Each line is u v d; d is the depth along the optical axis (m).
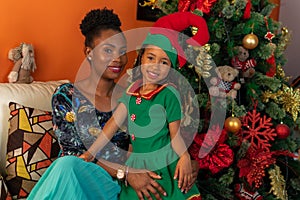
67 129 1.67
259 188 1.96
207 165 1.75
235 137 1.84
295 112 1.91
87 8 2.32
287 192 2.07
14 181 1.75
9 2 2.12
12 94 1.92
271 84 1.87
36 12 2.19
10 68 2.17
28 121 1.83
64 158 1.49
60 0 2.24
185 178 1.52
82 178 1.48
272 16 2.87
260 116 1.97
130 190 1.57
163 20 1.69
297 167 2.03
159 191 1.53
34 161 1.77
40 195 1.43
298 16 2.71
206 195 1.86
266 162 1.81
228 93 1.85
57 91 1.71
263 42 1.91
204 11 1.80
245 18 1.87
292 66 2.74
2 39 2.13
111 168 1.60
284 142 1.99
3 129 1.86
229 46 1.85
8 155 1.78
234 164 1.89
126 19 2.44
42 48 2.24
